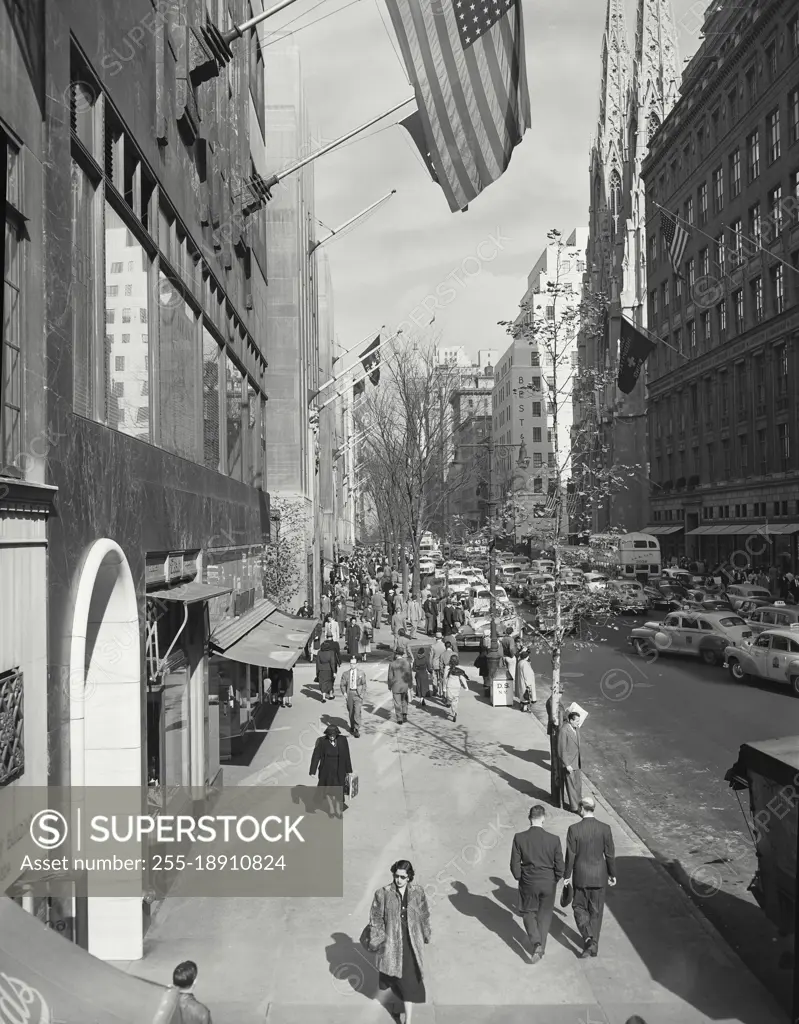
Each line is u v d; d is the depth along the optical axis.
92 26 8.44
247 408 21.39
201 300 14.87
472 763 16.73
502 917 9.86
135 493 9.64
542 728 19.81
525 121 12.66
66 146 7.43
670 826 12.86
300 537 33.09
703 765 15.81
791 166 47.06
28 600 6.36
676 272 65.94
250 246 21.33
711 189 59.03
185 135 13.40
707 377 61.38
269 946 9.11
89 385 8.52
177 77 12.36
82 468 7.69
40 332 6.72
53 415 6.94
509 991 8.18
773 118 49.69
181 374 13.13
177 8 12.32
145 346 10.82
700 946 9.09
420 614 38.56
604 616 18.45
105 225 9.12
